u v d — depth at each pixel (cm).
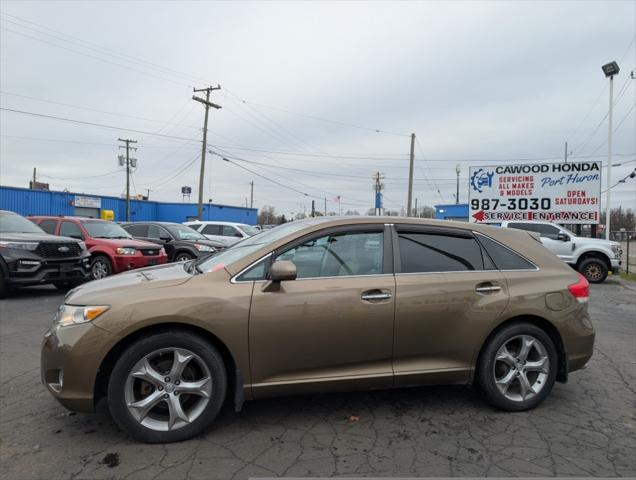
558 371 398
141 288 330
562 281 399
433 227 392
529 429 350
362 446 320
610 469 294
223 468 290
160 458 301
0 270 889
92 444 319
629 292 1228
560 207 1919
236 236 1792
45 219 1223
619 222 6975
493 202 2016
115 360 322
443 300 363
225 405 387
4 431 338
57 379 320
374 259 368
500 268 392
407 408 386
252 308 329
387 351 355
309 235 363
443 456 308
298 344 337
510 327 378
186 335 321
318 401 399
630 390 438
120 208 4597
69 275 959
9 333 633
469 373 372
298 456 306
